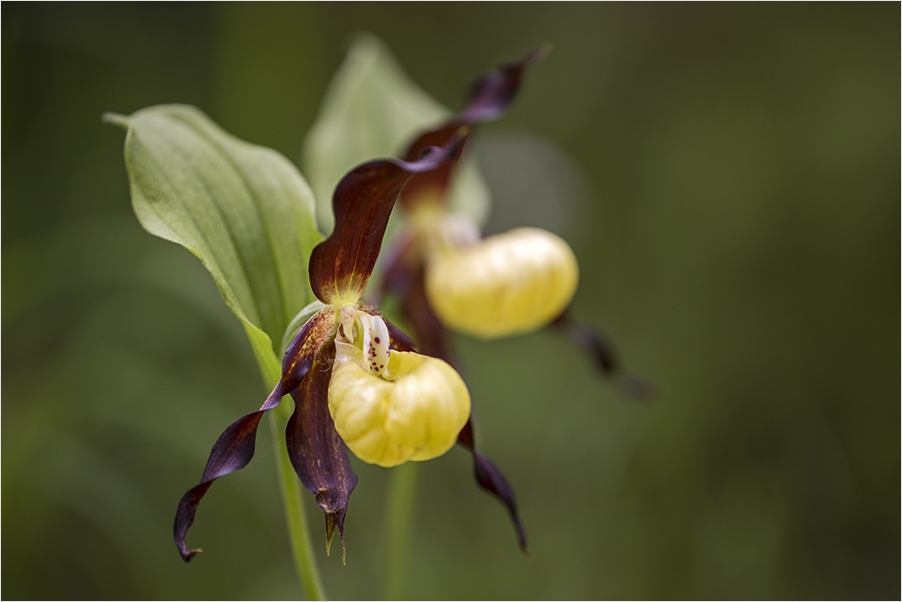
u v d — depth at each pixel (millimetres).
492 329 673
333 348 567
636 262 1278
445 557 958
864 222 1165
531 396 1166
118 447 835
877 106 1185
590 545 957
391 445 550
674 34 1331
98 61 998
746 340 1168
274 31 1108
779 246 1211
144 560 779
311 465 560
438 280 677
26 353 848
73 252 883
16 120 918
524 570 937
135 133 559
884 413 1115
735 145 1261
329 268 561
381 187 551
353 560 890
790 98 1245
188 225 559
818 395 1146
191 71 1075
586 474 1028
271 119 1101
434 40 1385
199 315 934
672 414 1062
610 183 1332
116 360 833
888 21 1208
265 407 553
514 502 573
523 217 1255
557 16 1378
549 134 1354
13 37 902
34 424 757
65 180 962
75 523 803
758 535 978
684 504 1007
